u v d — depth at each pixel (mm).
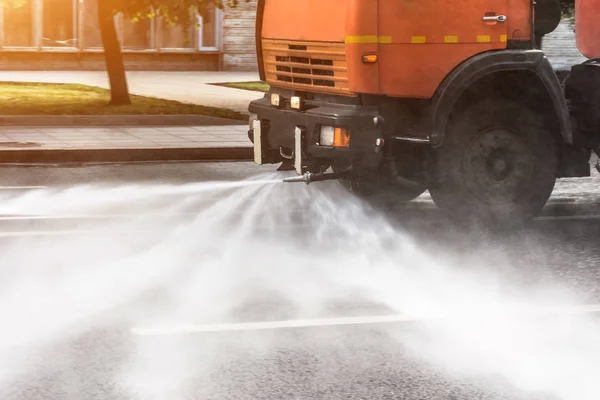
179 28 36062
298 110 9984
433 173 9812
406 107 9516
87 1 34625
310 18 9867
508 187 9984
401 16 9242
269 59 10797
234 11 36500
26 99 22281
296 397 5441
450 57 9383
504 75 9711
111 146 15445
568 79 10172
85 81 29500
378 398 5441
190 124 19156
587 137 10031
